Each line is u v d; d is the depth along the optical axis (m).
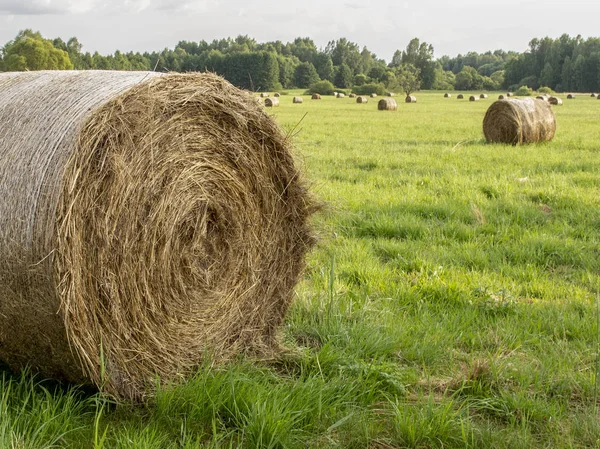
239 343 4.77
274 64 84.25
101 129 3.66
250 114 4.56
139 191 3.93
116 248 3.84
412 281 6.51
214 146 4.41
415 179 12.16
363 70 182.25
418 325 5.30
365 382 4.29
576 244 7.88
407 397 4.26
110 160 3.76
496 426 3.96
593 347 5.04
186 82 4.19
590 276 6.79
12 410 3.65
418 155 16.39
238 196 4.60
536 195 10.68
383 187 11.64
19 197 3.60
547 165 14.26
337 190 10.95
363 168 14.22
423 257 7.39
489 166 14.13
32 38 61.72
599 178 12.35
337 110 45.12
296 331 5.20
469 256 7.38
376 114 39.91
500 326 5.40
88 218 3.69
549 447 3.72
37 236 3.53
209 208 4.43
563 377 4.44
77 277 3.60
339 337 4.97
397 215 9.28
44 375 4.11
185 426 3.75
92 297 3.75
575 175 12.77
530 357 4.87
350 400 4.13
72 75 4.23
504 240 8.18
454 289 6.25
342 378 4.37
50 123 3.74
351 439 3.73
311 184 5.08
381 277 6.55
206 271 4.45
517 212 9.33
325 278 6.32
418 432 3.74
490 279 6.65
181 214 4.21
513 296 6.08
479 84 146.38
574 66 133.12
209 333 4.52
